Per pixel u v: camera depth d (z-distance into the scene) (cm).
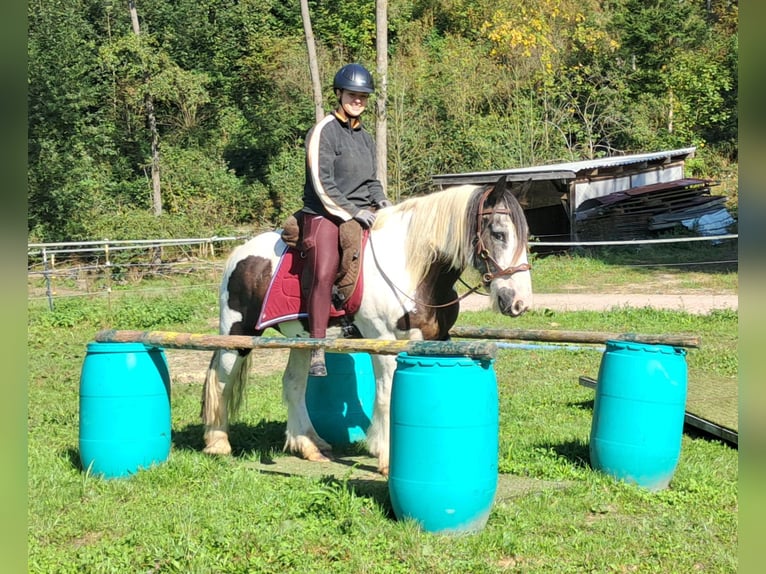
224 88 3541
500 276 501
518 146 2945
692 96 3197
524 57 3262
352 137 577
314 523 466
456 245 521
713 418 672
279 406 829
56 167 2355
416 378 446
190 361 1162
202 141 3406
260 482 551
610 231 2231
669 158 2423
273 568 412
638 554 424
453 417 439
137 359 569
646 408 530
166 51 3247
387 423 567
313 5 3725
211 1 3569
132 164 3259
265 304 602
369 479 562
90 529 476
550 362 1030
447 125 3019
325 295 556
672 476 542
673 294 1636
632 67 3309
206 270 2138
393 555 426
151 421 573
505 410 780
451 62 3266
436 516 445
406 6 3675
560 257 2130
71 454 640
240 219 3186
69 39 2439
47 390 947
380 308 553
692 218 2238
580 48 3416
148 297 1719
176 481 553
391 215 570
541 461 592
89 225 2380
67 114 2416
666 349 538
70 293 1866
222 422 641
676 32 3244
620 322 1303
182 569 412
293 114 3322
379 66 2030
